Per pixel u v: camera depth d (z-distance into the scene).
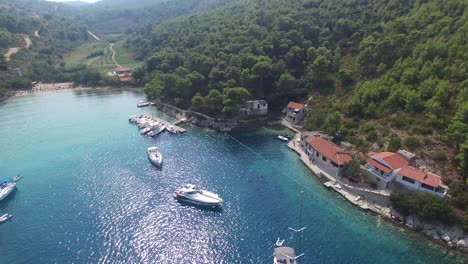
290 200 96.06
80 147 132.75
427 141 99.62
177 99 182.00
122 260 73.94
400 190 91.00
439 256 75.19
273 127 150.25
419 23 143.50
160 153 123.25
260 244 78.56
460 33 119.44
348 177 101.06
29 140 140.38
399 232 82.81
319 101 150.38
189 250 76.94
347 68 156.38
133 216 89.00
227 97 150.38
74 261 73.75
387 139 108.38
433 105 103.56
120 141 138.62
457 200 82.00
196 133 147.25
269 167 115.31
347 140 119.00
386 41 139.50
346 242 79.50
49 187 103.44
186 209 92.00
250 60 169.00
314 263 73.19
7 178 109.06
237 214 89.69
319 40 183.12
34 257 75.12
